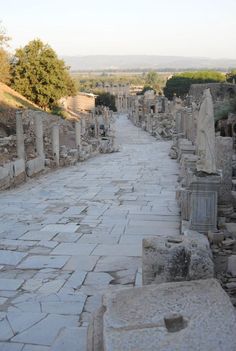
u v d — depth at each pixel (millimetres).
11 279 7641
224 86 45344
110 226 11227
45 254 9016
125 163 25297
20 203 14234
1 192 16219
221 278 7031
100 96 87938
